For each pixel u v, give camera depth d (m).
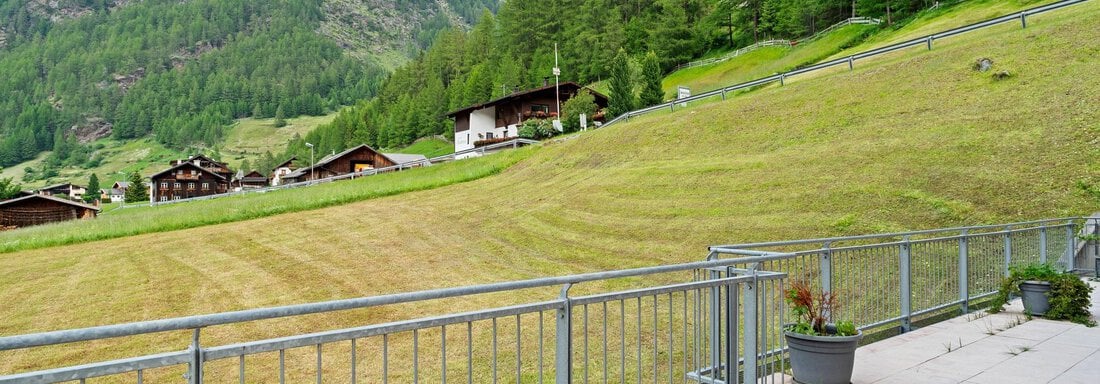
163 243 22.31
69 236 25.05
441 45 139.62
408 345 9.62
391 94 148.25
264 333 10.73
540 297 12.70
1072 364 6.14
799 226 16.55
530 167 33.53
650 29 96.19
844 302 7.23
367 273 15.90
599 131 38.22
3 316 13.12
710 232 17.14
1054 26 28.84
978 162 18.59
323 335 2.81
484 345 9.49
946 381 5.64
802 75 40.78
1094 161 16.72
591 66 92.38
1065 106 20.77
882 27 64.12
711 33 95.81
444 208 25.33
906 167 19.36
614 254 16.31
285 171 126.94
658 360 8.46
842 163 21.17
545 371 8.28
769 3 86.06
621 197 22.62
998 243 9.99
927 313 8.23
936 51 32.25
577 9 106.31
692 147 29.20
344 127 151.25
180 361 2.44
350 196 30.66
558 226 20.05
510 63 99.75
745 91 42.19
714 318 4.87
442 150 92.00
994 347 6.84
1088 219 13.13
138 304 13.59
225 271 16.77
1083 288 8.22
